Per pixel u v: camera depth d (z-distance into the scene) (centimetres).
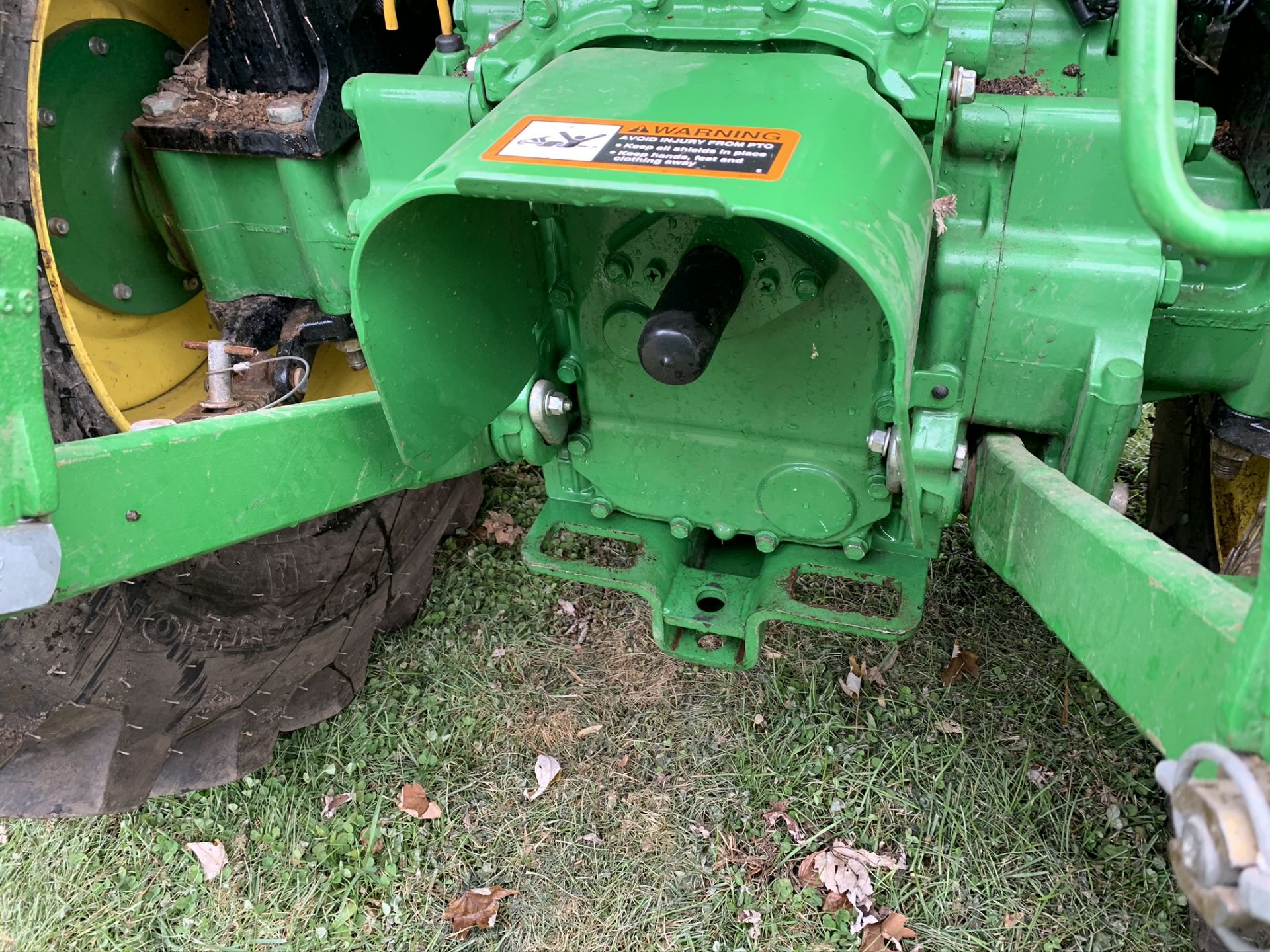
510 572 275
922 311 150
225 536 124
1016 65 167
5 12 142
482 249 141
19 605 94
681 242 146
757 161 109
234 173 194
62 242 182
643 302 155
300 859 208
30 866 208
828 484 164
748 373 156
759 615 173
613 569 184
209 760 201
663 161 109
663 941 192
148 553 115
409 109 156
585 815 214
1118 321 140
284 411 133
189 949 195
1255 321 157
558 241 157
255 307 206
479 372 147
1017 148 140
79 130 184
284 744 230
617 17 144
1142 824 205
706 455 170
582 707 238
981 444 157
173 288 210
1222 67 175
